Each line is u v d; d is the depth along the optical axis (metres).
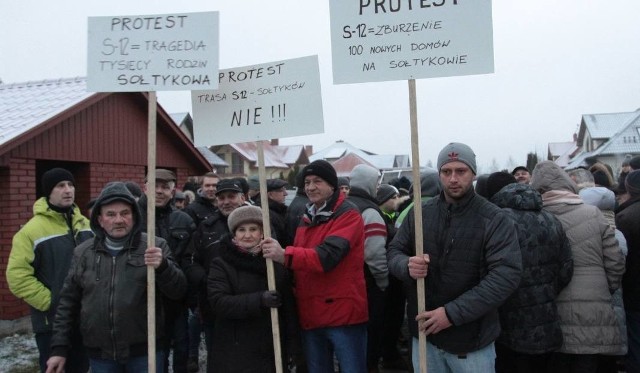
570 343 3.43
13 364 5.91
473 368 3.03
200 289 4.43
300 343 3.64
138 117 10.41
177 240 4.59
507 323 3.43
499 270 2.91
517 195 3.51
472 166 3.08
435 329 2.95
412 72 3.07
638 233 4.03
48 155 8.25
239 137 3.49
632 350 4.11
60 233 4.12
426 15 3.05
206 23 3.34
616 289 3.59
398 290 5.46
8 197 7.48
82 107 8.82
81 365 3.79
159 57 3.35
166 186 4.64
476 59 3.00
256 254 3.57
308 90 3.41
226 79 3.54
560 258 3.44
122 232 3.41
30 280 3.95
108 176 9.66
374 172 4.86
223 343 3.53
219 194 4.61
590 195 4.23
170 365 6.01
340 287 3.60
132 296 3.33
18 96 9.82
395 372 5.49
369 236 4.53
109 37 3.38
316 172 3.67
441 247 3.13
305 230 3.77
